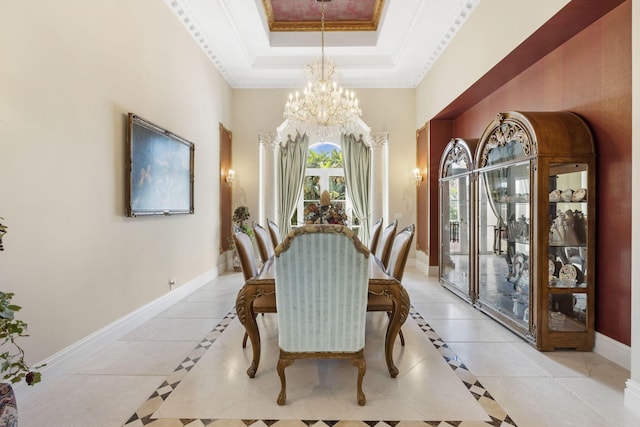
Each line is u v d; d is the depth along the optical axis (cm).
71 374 218
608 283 244
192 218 427
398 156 609
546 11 258
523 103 347
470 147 375
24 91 192
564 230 261
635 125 178
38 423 168
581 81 270
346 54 541
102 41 257
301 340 185
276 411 179
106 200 261
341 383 208
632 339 182
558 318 263
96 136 250
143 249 313
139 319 306
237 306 212
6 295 145
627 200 232
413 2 404
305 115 413
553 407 183
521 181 288
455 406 183
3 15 181
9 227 185
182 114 397
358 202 660
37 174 201
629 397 181
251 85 600
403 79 595
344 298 182
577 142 256
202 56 461
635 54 179
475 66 376
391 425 168
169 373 220
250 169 604
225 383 208
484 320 324
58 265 216
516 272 300
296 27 505
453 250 431
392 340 214
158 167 335
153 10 332
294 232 174
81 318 236
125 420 171
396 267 255
